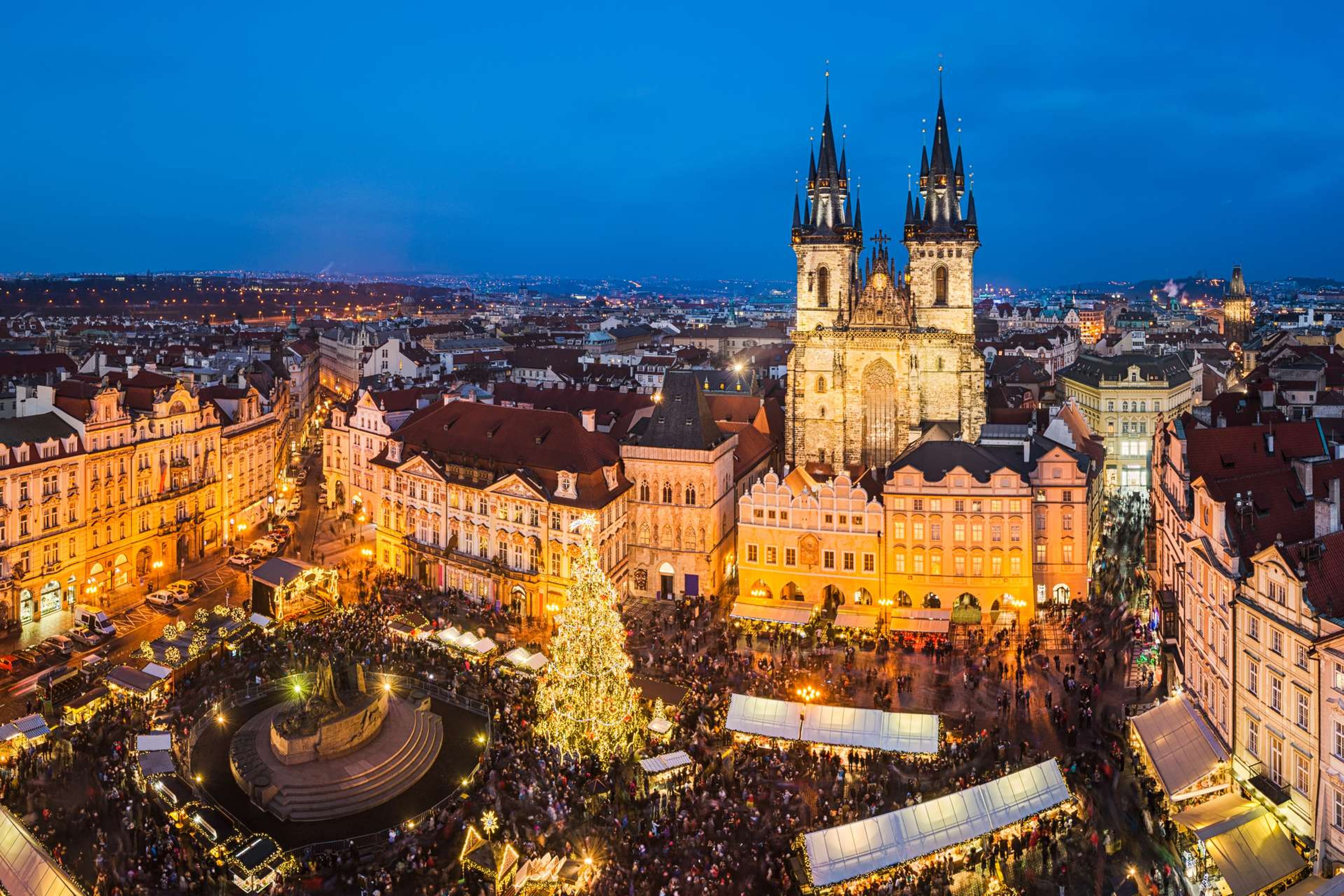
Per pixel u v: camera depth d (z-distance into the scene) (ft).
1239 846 228.02
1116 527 561.84
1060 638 392.06
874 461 559.79
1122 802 272.72
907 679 351.25
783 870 240.73
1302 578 235.20
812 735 291.99
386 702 315.99
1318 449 335.88
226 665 359.66
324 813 270.87
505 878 230.89
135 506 470.39
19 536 407.23
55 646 378.12
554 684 299.58
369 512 580.30
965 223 554.46
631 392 617.62
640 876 238.48
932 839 243.40
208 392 577.02
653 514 456.45
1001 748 293.02
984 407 549.54
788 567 433.48
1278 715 244.83
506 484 435.94
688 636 403.95
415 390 623.36
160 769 275.80
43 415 435.94
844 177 586.86
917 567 418.72
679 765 280.51
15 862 219.41
